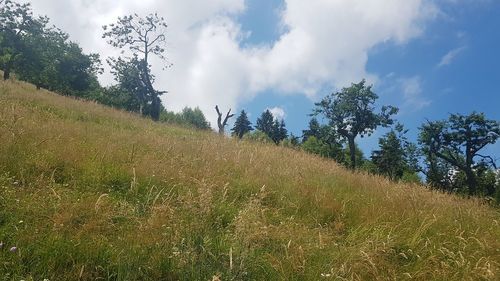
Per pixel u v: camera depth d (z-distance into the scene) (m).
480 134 45.16
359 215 7.08
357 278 4.66
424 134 46.81
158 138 11.46
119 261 4.14
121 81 53.09
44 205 5.03
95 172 6.82
